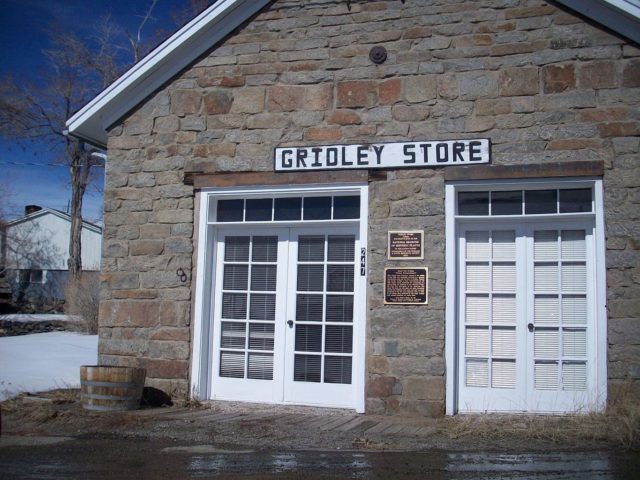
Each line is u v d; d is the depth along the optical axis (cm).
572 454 617
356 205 870
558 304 801
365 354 822
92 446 656
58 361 1248
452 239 814
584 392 783
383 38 864
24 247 3756
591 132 791
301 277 887
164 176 923
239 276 912
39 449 646
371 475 554
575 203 805
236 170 896
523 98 813
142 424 746
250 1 905
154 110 936
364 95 862
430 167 829
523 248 817
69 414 791
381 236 834
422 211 825
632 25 789
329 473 560
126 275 920
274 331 888
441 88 838
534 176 798
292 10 899
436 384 796
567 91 802
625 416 704
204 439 682
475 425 723
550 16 817
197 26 903
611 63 795
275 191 881
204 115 917
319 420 775
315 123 876
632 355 753
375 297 826
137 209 927
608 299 764
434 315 806
